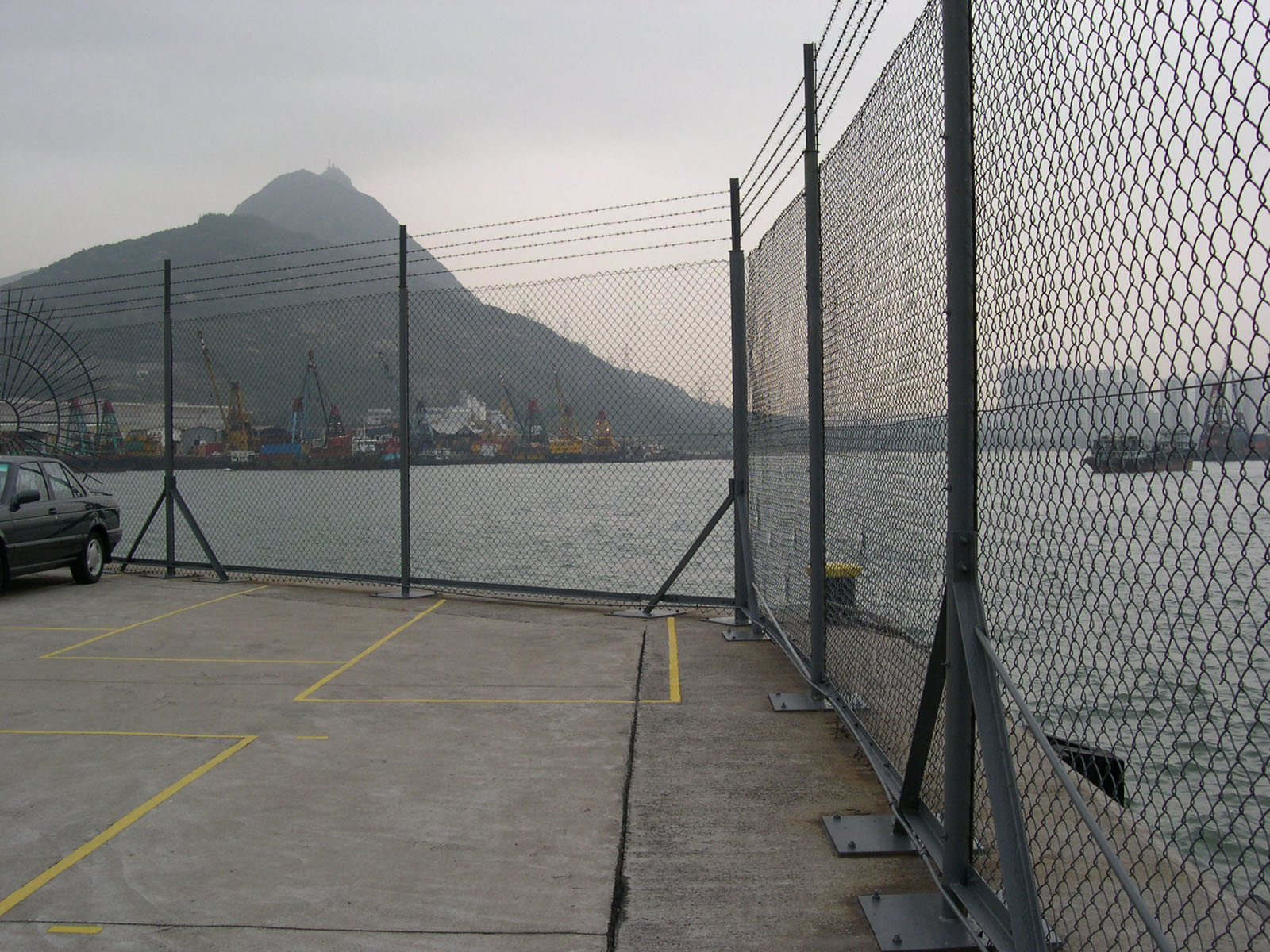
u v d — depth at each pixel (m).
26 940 3.30
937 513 3.57
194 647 8.15
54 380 13.33
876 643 4.69
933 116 3.43
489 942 3.29
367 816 4.43
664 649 7.93
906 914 3.40
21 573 10.64
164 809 4.53
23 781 4.93
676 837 4.17
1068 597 2.57
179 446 12.29
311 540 18.14
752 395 8.63
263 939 3.31
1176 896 3.21
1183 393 1.97
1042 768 4.43
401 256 10.42
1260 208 1.71
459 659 7.62
